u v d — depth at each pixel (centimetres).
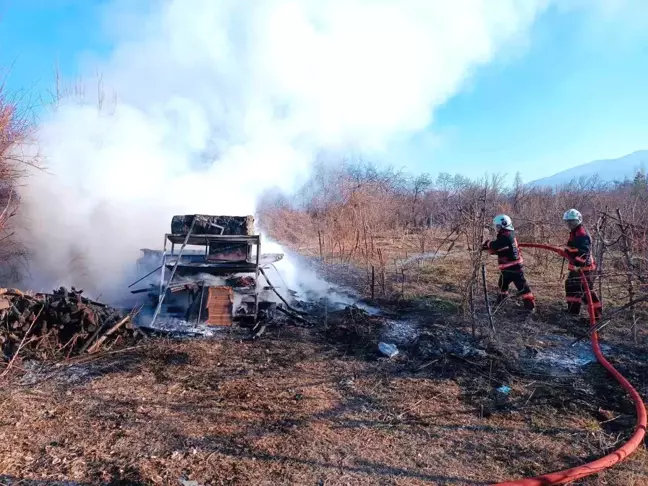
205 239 614
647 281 579
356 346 545
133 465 309
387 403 411
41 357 474
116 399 402
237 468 310
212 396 413
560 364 501
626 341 570
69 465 308
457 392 435
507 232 677
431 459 329
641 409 384
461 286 798
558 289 826
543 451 341
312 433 357
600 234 676
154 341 538
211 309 599
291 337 566
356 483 300
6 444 327
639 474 312
